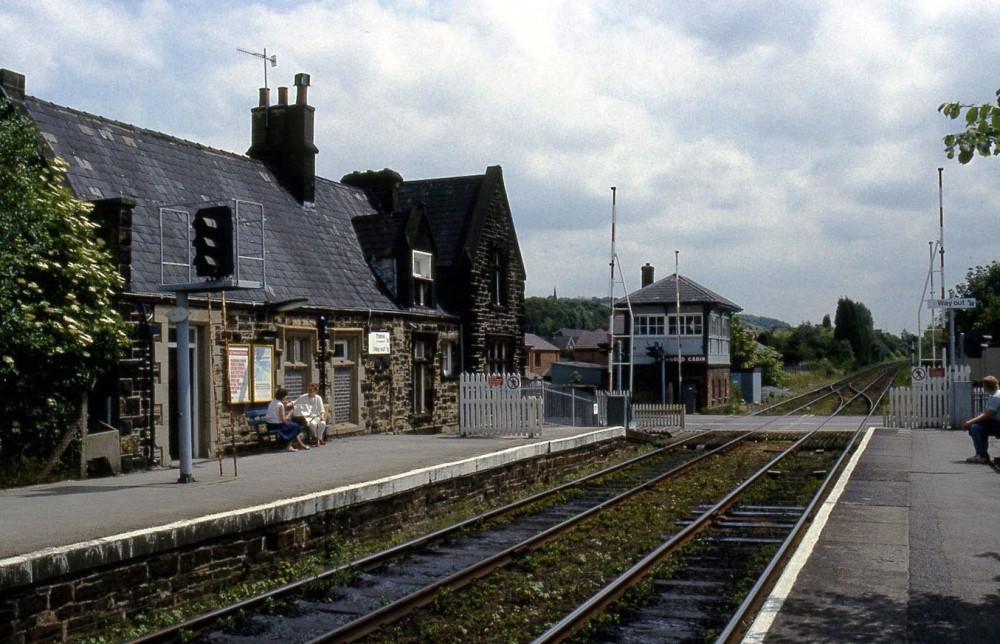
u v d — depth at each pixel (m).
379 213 28.48
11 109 17.02
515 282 31.00
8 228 14.51
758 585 9.34
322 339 21.52
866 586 9.09
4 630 8.17
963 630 7.69
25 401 14.73
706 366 57.47
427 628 8.79
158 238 18.73
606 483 19.48
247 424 19.00
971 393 27.62
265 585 10.66
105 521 10.34
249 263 20.45
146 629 9.00
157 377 17.03
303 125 24.91
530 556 11.86
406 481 14.39
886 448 22.31
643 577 10.58
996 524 12.31
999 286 64.56
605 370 60.72
